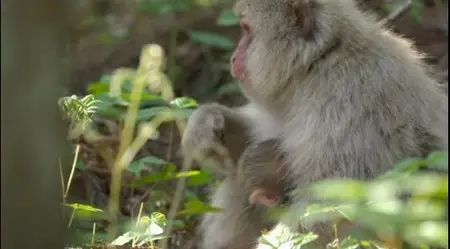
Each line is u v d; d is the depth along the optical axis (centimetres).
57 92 494
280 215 759
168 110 845
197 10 1548
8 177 479
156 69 779
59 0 482
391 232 554
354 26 813
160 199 934
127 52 1520
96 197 917
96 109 803
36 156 484
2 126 473
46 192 493
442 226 491
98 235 749
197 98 1389
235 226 873
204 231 899
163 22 1560
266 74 833
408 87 791
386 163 755
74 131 743
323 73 796
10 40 468
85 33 1552
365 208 508
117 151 922
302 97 802
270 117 874
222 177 957
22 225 486
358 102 771
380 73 787
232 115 896
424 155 775
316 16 811
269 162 821
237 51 871
